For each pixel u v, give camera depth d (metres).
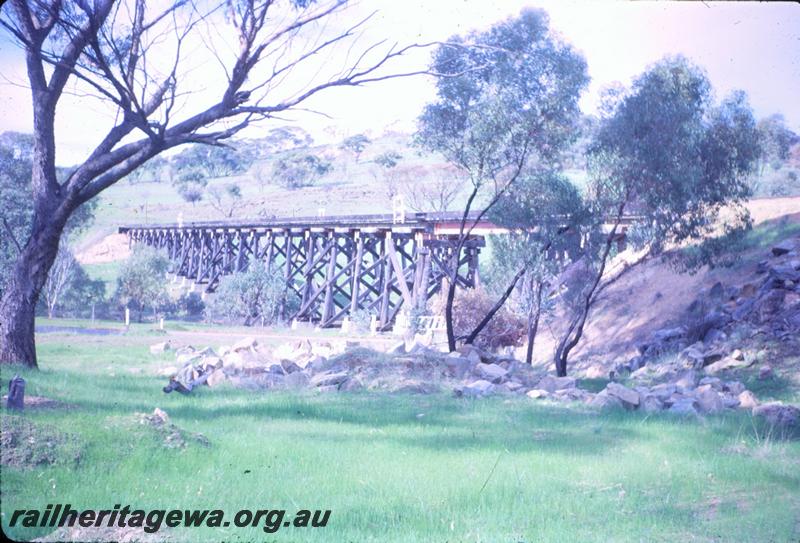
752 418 12.00
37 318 36.75
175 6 11.30
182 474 6.77
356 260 44.31
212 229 60.25
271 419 11.11
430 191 39.44
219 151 82.19
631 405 13.49
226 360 18.80
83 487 6.02
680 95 20.03
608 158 20.55
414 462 7.92
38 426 7.04
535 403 14.23
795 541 5.45
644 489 7.03
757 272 25.59
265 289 45.44
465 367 17.80
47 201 15.34
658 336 24.83
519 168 20.97
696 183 20.62
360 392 15.66
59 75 14.57
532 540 5.47
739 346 21.05
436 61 14.78
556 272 22.83
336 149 86.62
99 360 18.77
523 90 19.42
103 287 44.50
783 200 29.02
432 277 38.91
